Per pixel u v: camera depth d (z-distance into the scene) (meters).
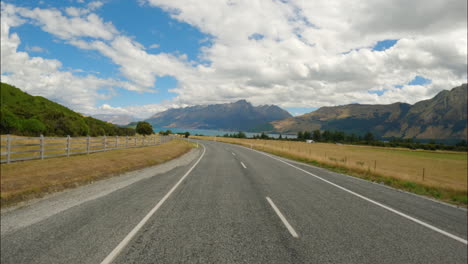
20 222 4.60
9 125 25.52
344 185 9.44
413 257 3.56
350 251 3.66
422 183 10.88
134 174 10.99
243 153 26.02
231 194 7.19
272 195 7.20
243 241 3.89
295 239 4.04
